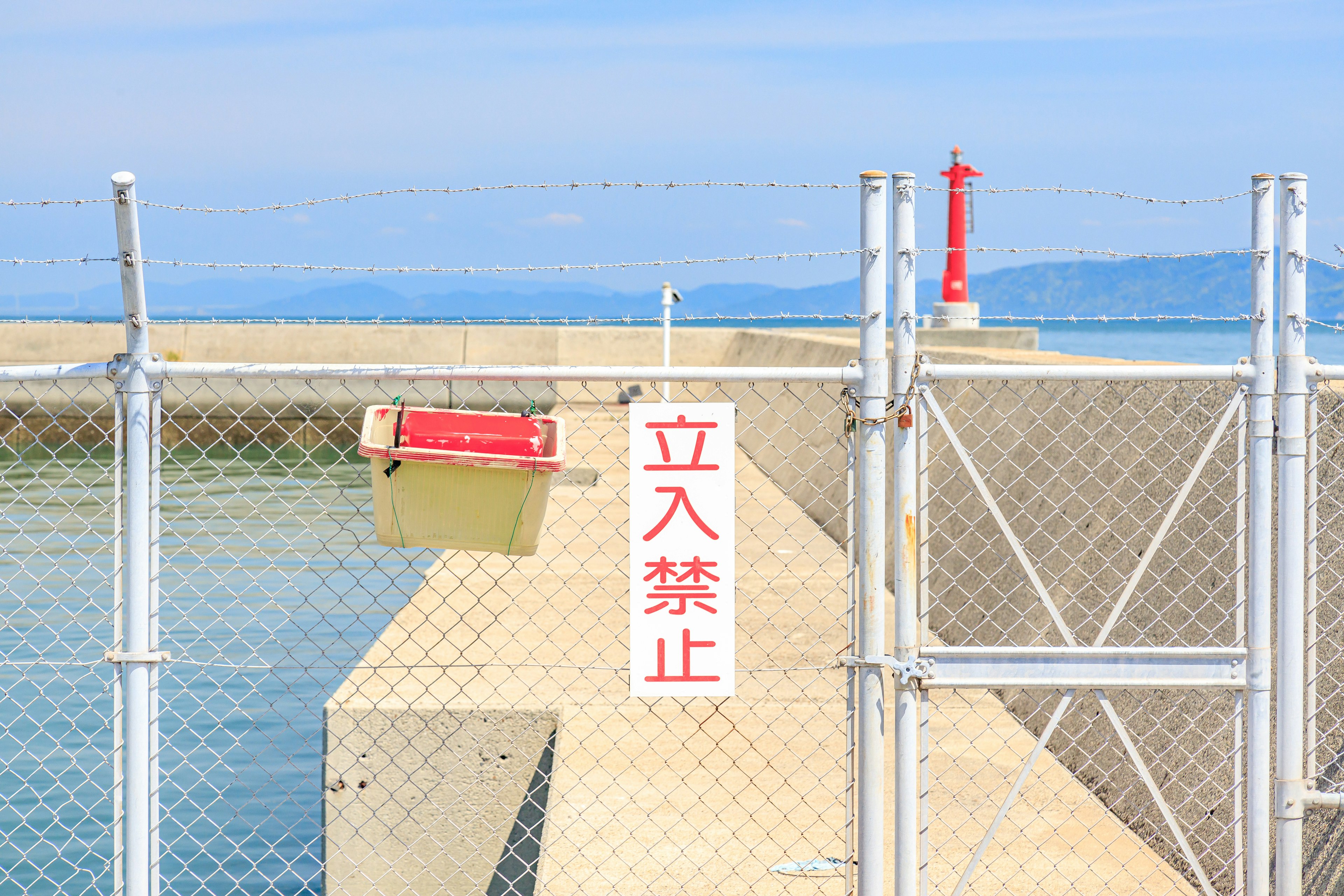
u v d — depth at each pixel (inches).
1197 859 140.6
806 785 199.2
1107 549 234.2
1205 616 186.7
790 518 493.4
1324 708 156.7
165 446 957.8
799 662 274.2
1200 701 184.4
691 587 134.0
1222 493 188.5
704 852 173.2
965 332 928.3
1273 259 134.9
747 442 823.7
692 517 133.6
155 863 136.9
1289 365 135.9
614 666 244.4
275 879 255.4
